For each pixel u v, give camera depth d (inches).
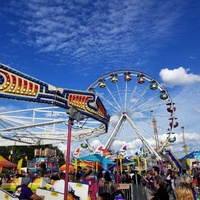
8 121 778.8
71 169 770.2
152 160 1274.6
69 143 234.7
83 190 385.7
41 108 803.4
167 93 1279.5
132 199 429.1
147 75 1267.2
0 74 409.1
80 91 579.5
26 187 286.4
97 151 893.2
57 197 307.9
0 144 1069.8
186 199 136.9
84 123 778.2
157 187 262.7
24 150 2571.4
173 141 1263.5
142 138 1235.2
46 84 488.7
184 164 1353.3
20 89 439.5
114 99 1277.1
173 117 1280.8
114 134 1218.6
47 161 974.4
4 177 762.8
